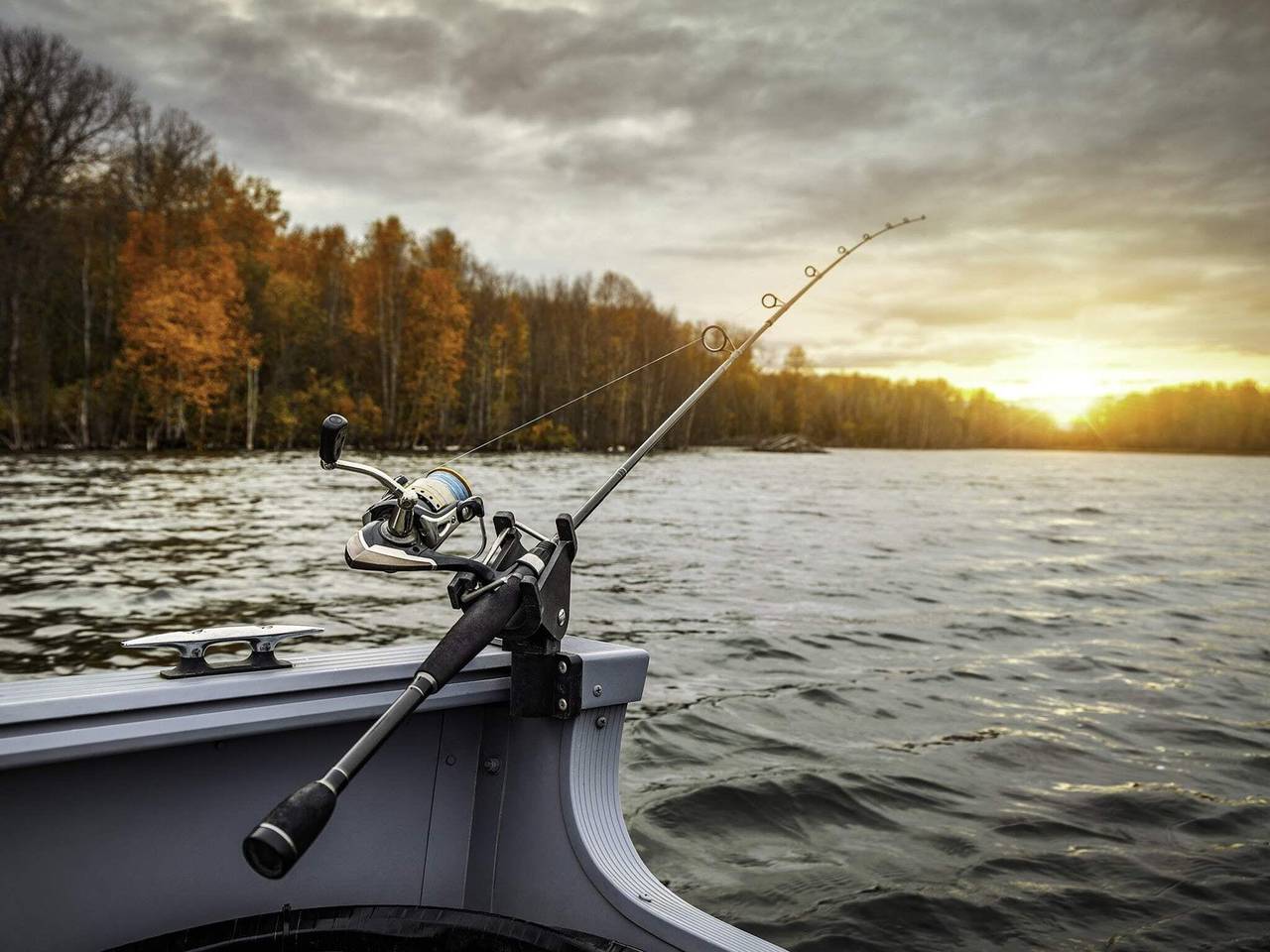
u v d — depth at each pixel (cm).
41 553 1153
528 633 163
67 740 126
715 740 515
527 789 178
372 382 5175
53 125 3709
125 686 136
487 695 171
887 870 362
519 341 5944
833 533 1844
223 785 152
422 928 156
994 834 398
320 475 2745
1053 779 467
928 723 564
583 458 4784
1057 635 879
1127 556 1611
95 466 2842
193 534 1390
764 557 1401
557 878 173
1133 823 412
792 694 620
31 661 654
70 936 139
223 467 2975
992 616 969
